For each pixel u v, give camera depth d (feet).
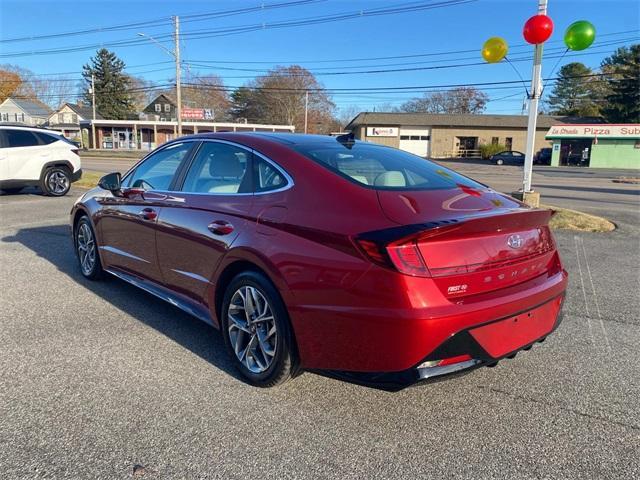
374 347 8.36
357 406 9.77
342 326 8.64
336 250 8.71
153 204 13.33
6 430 8.75
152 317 14.28
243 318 10.82
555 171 119.85
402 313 8.02
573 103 257.14
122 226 14.80
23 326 13.41
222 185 11.64
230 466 7.93
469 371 8.79
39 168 39.55
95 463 7.93
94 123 199.82
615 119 189.37
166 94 277.44
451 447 8.53
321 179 9.73
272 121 276.62
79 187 46.98
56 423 8.98
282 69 276.21
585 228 29.30
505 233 9.27
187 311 12.34
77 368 11.09
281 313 9.61
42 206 35.17
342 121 316.40
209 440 8.57
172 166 13.52
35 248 22.49
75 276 18.21
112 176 14.99
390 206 8.87
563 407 9.89
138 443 8.45
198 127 203.51
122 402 9.72
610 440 8.80
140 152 176.76
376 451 8.38
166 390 10.22
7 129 38.52
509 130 188.03
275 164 10.59
